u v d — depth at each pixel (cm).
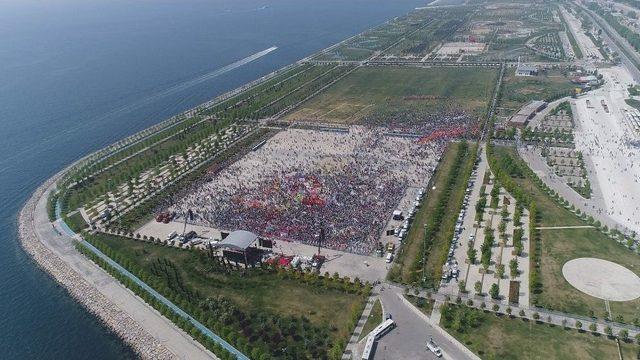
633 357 18875
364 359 19225
